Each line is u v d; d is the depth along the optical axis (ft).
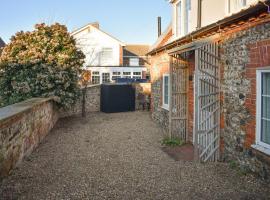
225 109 23.27
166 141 30.30
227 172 20.99
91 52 124.06
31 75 42.34
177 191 17.66
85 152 26.76
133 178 19.88
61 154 25.86
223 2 27.22
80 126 41.29
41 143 30.04
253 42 19.49
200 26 31.55
